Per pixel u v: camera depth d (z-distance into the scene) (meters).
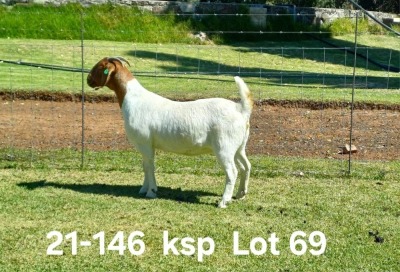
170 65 20.33
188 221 7.75
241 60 22.11
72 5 23.67
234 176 8.28
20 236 7.21
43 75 16.91
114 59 8.60
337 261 6.88
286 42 25.92
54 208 8.05
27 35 22.22
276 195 8.84
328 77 19.67
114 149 10.95
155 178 9.09
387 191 9.17
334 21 27.72
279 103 14.77
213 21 25.16
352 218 8.07
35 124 12.54
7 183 9.01
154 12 24.86
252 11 26.06
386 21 29.23
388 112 14.59
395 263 6.87
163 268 6.59
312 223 7.86
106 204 8.24
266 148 11.30
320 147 11.52
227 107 8.22
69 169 9.76
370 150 11.45
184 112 8.31
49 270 6.49
